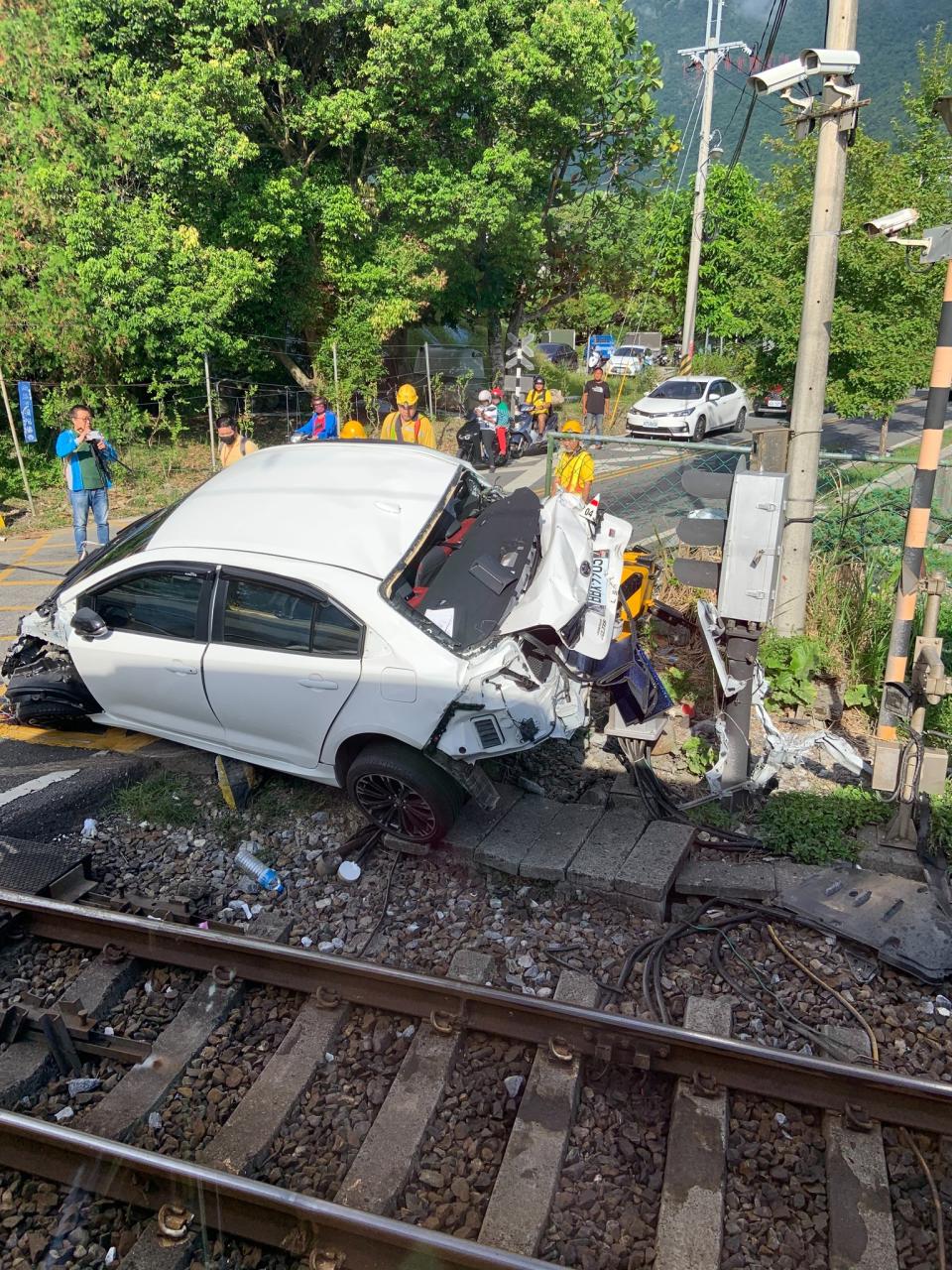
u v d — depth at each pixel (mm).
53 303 16203
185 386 18906
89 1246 3324
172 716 5934
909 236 4867
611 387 32438
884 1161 3406
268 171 17859
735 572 5246
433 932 4773
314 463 6457
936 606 4914
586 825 5438
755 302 13180
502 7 18531
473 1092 3812
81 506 9664
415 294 20344
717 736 6328
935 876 5023
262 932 4668
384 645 4973
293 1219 3242
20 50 16453
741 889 4914
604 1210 3336
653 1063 3799
